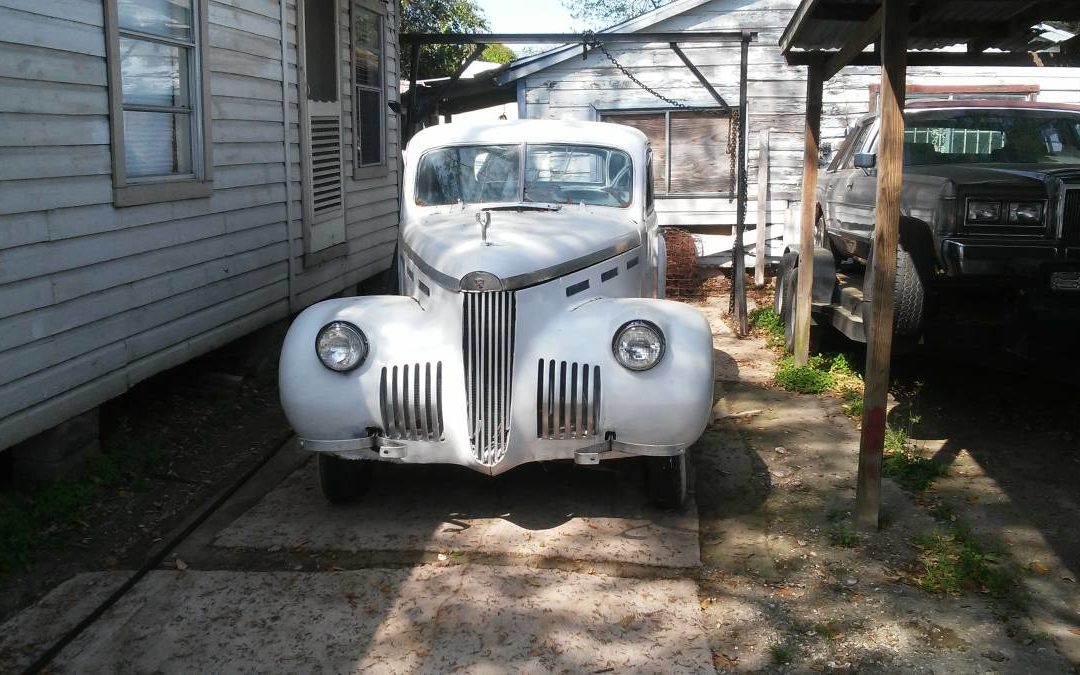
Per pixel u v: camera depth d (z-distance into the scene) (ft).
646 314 15.20
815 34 22.29
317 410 15.11
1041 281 18.99
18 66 15.79
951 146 24.98
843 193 26.37
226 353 25.88
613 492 17.49
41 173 16.46
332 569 14.51
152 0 20.16
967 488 17.54
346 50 32.22
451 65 66.74
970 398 23.11
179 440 20.42
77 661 12.10
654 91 40.86
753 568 14.61
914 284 20.04
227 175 23.61
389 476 18.38
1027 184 19.02
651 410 14.75
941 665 11.93
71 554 15.08
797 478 18.37
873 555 14.97
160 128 20.92
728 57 42.39
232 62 23.76
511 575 14.26
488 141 20.56
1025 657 12.08
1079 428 20.72
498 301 14.90
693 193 43.52
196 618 13.12
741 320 31.55
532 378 14.98
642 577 14.25
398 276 19.93
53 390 16.88
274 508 16.85
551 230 16.96
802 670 11.87
